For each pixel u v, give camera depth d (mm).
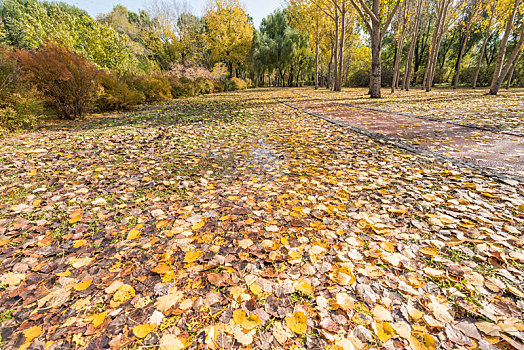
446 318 1187
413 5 19672
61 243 1866
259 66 32312
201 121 7348
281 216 2186
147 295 1375
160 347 1077
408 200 2354
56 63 6934
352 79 33250
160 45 29000
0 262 1646
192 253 1695
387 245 1724
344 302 1289
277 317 1239
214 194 2674
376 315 1213
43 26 13516
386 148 4047
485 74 24859
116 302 1325
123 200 2557
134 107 11016
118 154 4141
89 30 15086
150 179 3098
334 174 3135
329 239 1850
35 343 1111
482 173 2805
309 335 1146
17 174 3188
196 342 1114
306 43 31969
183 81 18156
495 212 2051
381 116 7020
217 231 1978
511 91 15328
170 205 2449
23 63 6535
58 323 1216
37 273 1557
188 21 29141
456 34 28359
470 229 1852
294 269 1550
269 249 1741
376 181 2826
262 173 3277
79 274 1545
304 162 3629
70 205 2445
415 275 1476
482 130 4680
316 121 6801
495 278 1414
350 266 1559
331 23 23906
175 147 4594
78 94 7656
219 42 31312
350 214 2174
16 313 1276
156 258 1680
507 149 3541
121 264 1630
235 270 1554
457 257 1600
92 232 2012
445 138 4348
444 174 2896
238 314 1240
